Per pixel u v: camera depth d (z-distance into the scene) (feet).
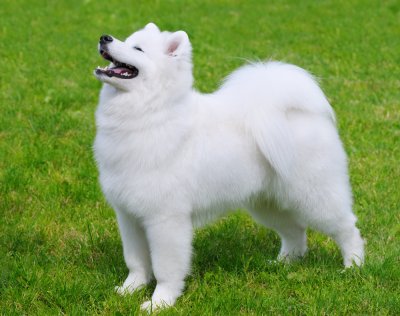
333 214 22.44
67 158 32.81
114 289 21.72
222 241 25.62
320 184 21.99
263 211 23.81
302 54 52.95
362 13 66.08
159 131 19.66
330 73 47.96
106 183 20.40
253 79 21.65
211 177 20.56
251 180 21.52
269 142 20.72
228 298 20.95
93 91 43.52
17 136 35.24
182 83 20.01
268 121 20.80
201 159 20.26
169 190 19.84
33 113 38.86
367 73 47.60
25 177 30.45
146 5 70.64
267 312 20.59
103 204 28.63
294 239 24.40
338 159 22.27
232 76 22.53
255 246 25.64
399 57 51.21
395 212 27.84
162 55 19.76
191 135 20.22
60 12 67.26
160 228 20.18
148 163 19.63
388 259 23.00
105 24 62.90
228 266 23.59
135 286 21.79
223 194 21.15
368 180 30.99
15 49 53.26
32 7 69.15
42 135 35.68
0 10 67.56
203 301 21.04
